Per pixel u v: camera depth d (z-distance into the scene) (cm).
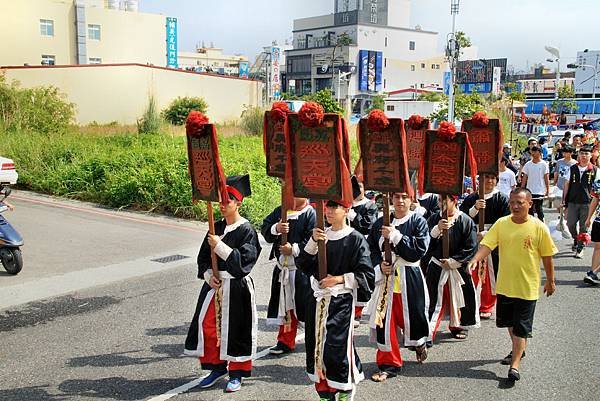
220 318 538
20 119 2659
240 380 551
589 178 1075
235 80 4569
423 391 553
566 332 708
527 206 575
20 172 1788
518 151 2922
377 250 604
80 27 4838
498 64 7756
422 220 592
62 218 1381
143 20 5297
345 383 485
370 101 7825
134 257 1038
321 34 9475
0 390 540
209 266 556
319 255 486
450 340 691
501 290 582
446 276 648
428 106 5425
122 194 1512
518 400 536
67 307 774
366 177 568
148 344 655
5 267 920
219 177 520
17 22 4522
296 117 477
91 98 3819
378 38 9206
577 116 5056
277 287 646
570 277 960
